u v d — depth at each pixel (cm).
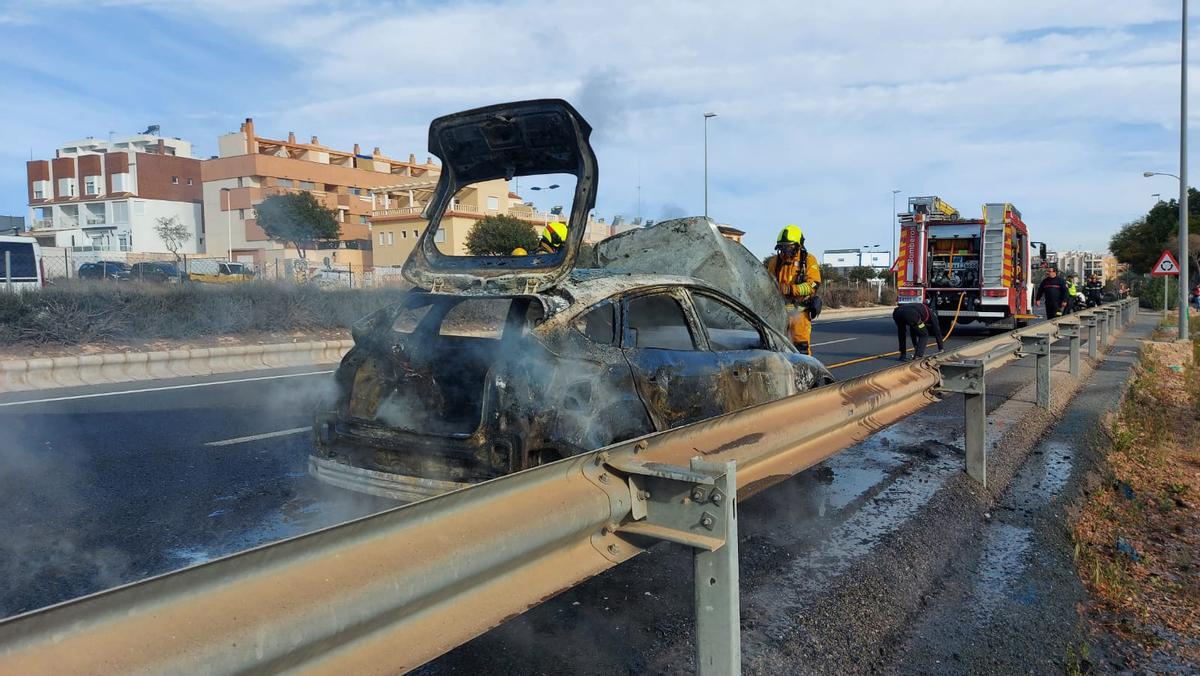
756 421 284
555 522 180
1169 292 4753
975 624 345
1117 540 478
